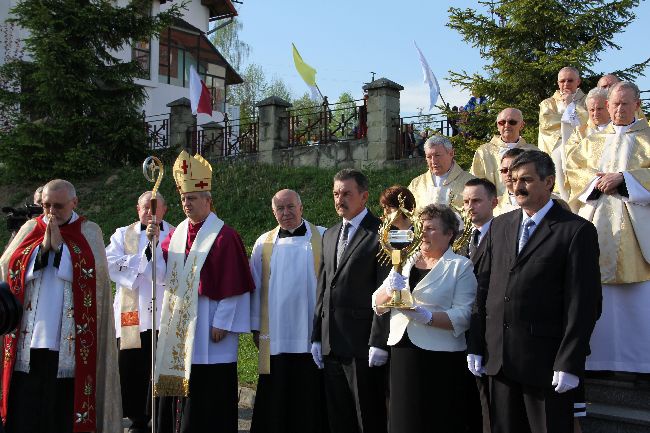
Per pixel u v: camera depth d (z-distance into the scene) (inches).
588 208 226.4
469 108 533.6
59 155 670.5
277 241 239.6
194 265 229.6
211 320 227.5
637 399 214.7
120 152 700.0
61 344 221.0
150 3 715.4
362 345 208.1
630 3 492.7
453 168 263.4
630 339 219.6
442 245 192.1
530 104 505.4
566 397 164.4
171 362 225.3
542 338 166.2
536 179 170.9
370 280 211.0
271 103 668.1
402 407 184.1
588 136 236.1
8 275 222.1
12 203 660.1
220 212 540.7
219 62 1192.8
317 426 229.1
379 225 216.1
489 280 178.9
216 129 743.7
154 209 227.9
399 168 570.6
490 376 174.6
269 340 231.5
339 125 662.5
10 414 217.3
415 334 185.0
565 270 166.4
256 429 232.1
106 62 724.7
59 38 660.1
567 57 485.4
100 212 596.4
